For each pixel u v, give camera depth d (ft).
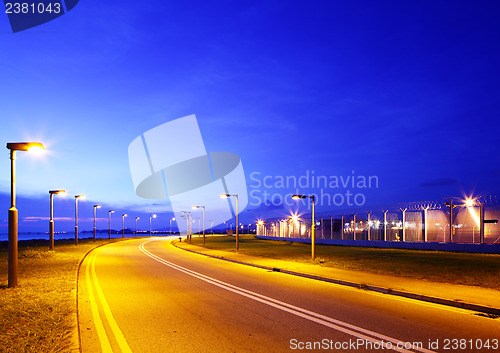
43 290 38.60
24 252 90.33
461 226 98.73
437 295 36.09
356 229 143.54
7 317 26.96
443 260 75.36
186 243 195.62
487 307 30.68
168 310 31.53
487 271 56.39
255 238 273.13
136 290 42.55
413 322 27.22
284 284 47.60
